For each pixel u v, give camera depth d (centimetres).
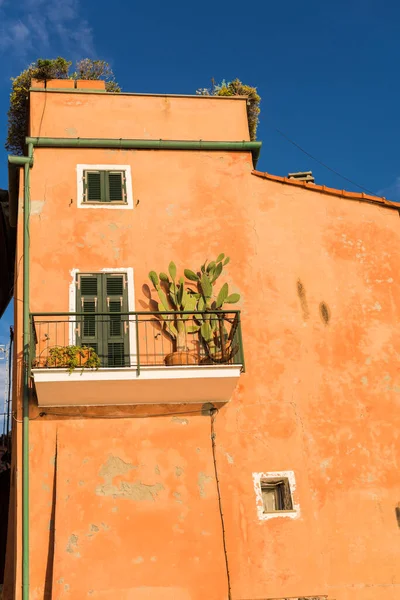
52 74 1706
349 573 1243
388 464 1330
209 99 1628
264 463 1296
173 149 1542
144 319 1366
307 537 1245
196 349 1361
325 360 1394
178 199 1496
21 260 1393
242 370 1294
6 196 1742
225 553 1213
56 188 1464
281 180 1538
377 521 1284
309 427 1336
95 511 1207
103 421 1283
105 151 1520
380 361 1409
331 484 1299
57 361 1234
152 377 1249
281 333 1405
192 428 1302
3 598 1264
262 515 1255
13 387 1357
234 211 1503
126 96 1598
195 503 1241
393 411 1372
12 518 1300
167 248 1447
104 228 1440
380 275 1484
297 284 1453
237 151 1566
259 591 1200
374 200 1540
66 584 1145
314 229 1505
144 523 1211
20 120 1752
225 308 1414
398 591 1241
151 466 1259
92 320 1348
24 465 1226
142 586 1164
